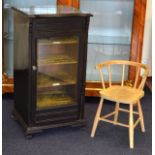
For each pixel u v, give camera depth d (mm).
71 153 2545
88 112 3328
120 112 3373
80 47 2773
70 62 2824
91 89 3508
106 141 2770
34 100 2707
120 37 3553
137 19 3379
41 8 2928
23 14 2584
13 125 2982
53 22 2594
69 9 2941
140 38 3428
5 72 3537
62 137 2803
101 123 3107
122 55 3600
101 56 3609
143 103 3600
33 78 2658
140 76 3451
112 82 3561
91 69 3619
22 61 2750
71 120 2898
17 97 2986
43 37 2602
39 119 2762
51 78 2930
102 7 3480
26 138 2738
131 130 2639
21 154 2492
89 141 2758
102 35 3553
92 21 3510
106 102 3592
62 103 2869
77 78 2848
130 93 2734
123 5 3463
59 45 2850
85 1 3455
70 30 2686
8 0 3412
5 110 3291
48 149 2590
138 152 2615
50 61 2777
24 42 2648
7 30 3463
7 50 3512
